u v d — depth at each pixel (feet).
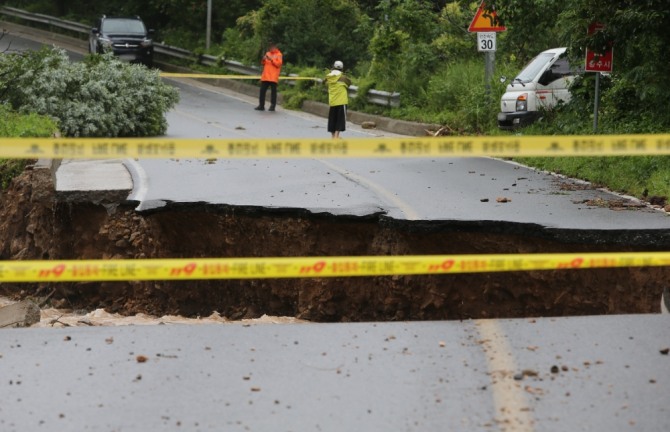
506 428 27.73
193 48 192.03
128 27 179.83
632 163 70.64
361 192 66.49
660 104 78.43
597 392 30.37
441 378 31.81
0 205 67.21
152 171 75.92
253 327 38.11
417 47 132.98
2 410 29.53
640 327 37.04
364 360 33.73
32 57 96.32
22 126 76.23
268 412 29.22
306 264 36.45
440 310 53.83
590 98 87.76
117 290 61.41
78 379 32.19
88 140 35.53
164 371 32.86
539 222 53.47
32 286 63.31
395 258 36.94
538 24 95.71
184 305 60.44
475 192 67.10
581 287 51.47
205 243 62.08
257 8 196.34
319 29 164.45
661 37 73.77
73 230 64.54
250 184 69.97
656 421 28.12
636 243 50.72
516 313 52.60
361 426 28.07
